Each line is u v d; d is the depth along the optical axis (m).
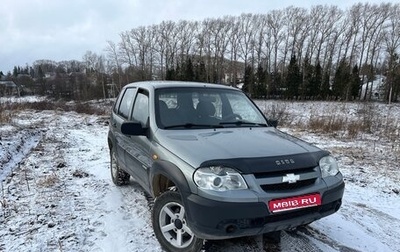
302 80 53.28
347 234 4.04
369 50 66.44
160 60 78.38
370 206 5.17
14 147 8.70
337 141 11.34
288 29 70.38
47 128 13.69
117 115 5.43
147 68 78.12
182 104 4.18
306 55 65.31
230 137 3.55
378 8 64.44
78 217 4.33
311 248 3.61
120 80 73.12
